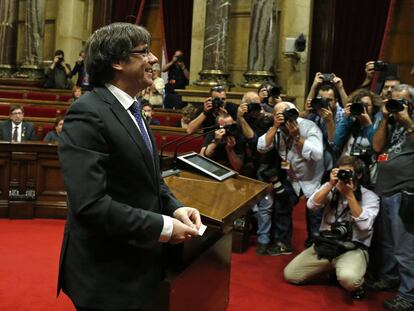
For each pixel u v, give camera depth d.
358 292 3.70
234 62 9.20
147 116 7.03
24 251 4.48
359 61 8.48
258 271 4.25
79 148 1.58
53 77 10.55
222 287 2.96
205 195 2.55
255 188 2.92
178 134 6.64
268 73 8.20
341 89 4.67
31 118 7.57
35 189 5.67
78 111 1.63
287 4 8.56
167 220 1.63
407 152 3.61
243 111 4.67
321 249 3.83
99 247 1.66
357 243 3.85
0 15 11.48
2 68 11.41
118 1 11.09
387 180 3.68
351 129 4.33
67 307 3.34
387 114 3.67
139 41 1.71
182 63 9.34
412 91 3.69
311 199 3.99
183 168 3.11
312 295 3.76
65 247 1.71
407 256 3.43
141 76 1.73
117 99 1.72
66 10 11.35
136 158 1.67
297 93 8.42
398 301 3.48
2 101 8.90
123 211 1.56
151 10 11.37
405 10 8.73
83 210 1.52
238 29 9.16
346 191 3.78
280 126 4.48
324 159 4.61
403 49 8.74
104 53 1.69
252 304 3.53
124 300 1.65
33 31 11.15
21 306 3.32
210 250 2.66
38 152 5.64
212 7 8.59
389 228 3.84
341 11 8.55
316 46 8.74
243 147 4.76
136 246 1.70
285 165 4.59
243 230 4.75
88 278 1.65
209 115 4.87
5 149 5.57
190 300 2.37
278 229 4.76
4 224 5.39
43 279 3.81
